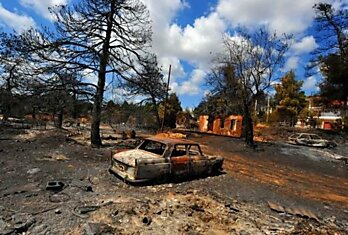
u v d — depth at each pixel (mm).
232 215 6227
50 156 11812
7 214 5031
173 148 8969
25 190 6664
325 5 32531
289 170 15094
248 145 24422
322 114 52219
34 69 15992
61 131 24016
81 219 5086
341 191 10844
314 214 7137
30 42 15297
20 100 17594
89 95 16984
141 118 26750
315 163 18438
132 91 18984
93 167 10023
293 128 37312
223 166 13867
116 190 7348
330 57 32188
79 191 6918
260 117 52250
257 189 9242
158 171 8359
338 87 31906
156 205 6320
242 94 25109
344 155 22125
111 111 19891
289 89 46750
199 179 9633
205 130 42656
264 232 5406
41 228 4590
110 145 17266
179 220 5527
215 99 39688
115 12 17281
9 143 14758
